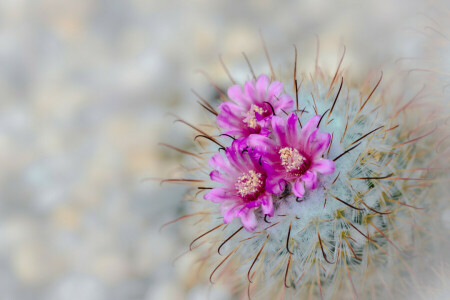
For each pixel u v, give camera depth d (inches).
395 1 14.6
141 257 14.2
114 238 14.3
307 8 15.6
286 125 9.8
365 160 10.1
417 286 10.9
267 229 10.0
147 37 16.7
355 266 10.4
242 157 9.9
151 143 15.0
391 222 10.3
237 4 16.2
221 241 10.5
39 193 15.0
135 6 17.0
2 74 16.8
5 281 14.4
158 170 14.7
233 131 10.2
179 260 13.8
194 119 15.0
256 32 15.8
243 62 15.3
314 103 10.3
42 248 14.4
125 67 16.4
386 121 10.7
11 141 15.6
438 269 11.0
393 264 10.7
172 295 13.5
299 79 11.5
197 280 13.5
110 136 15.3
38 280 14.3
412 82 13.3
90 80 16.5
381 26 14.7
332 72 14.2
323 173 9.6
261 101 10.3
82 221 14.6
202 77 15.3
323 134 9.7
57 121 15.9
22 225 14.7
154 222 14.4
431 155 11.0
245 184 9.9
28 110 16.4
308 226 9.9
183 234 14.2
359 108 10.5
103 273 14.1
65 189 15.0
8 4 17.6
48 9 17.5
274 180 9.7
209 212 10.7
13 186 15.1
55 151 15.5
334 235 10.0
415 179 10.4
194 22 16.2
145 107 15.7
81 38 17.2
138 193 14.5
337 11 15.4
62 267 14.3
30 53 17.1
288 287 10.5
